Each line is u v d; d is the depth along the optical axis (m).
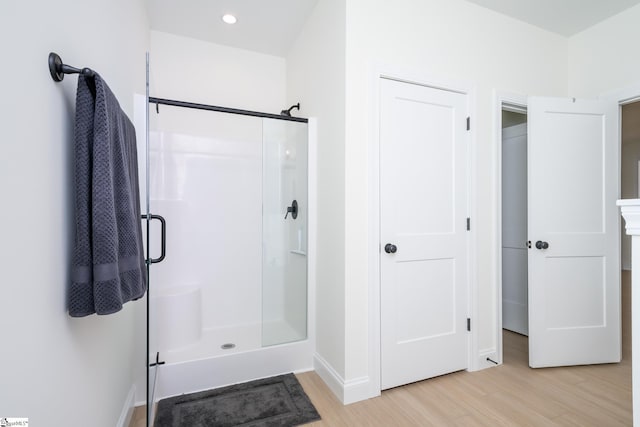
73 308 0.84
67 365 0.88
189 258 2.72
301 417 1.67
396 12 1.95
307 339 2.24
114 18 1.37
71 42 0.91
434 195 2.08
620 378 2.08
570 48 2.62
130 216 1.05
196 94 2.71
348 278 1.83
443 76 2.08
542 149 2.26
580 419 1.64
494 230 2.28
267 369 2.12
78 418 0.96
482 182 2.24
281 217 2.55
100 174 0.86
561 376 2.11
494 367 2.24
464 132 2.17
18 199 0.65
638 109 3.99
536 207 2.25
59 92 0.84
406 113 2.00
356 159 1.85
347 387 1.79
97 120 0.86
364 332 1.86
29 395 0.69
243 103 2.87
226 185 2.85
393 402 1.80
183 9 2.29
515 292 3.03
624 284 4.77
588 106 2.32
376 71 1.89
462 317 2.16
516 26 2.38
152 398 1.62
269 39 2.70
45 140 0.76
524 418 1.65
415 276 2.02
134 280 1.06
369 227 1.88
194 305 2.41
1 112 0.59
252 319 2.92
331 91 2.01
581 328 2.27
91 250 0.85
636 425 1.00
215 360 1.99
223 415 1.69
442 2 2.10
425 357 2.04
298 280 2.39
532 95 2.44
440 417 1.66
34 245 0.71
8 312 0.61
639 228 1.01
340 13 1.89
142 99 1.84
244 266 2.91
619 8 2.26
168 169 2.65
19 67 0.65
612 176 2.36
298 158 2.41
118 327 1.43
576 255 2.28
